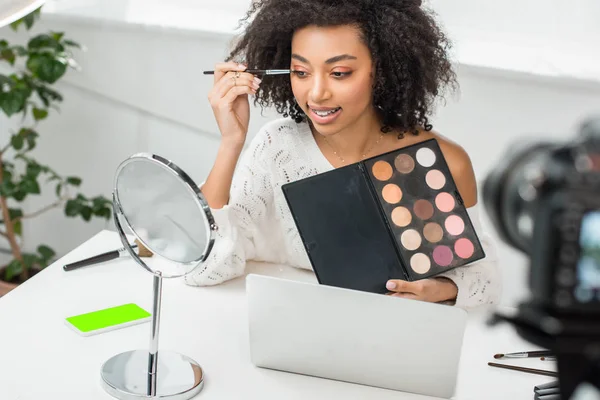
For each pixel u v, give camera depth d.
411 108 1.37
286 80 1.39
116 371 1.04
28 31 2.41
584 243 0.47
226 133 1.37
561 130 2.08
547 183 0.48
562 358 0.54
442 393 1.03
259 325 1.06
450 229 1.24
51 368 1.07
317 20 1.20
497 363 1.12
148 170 0.95
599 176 0.47
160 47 2.31
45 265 2.38
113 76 2.37
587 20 2.04
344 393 1.04
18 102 2.14
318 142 1.44
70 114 2.46
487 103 2.12
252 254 1.46
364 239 1.22
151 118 2.39
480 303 1.31
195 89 2.32
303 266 1.47
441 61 1.37
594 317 0.50
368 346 1.03
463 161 1.42
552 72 2.05
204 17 2.28
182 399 1.01
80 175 2.51
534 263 0.49
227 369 1.08
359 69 1.24
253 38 1.37
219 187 1.36
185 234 0.97
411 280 1.20
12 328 1.16
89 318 1.19
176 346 1.14
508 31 2.12
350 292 1.00
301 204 1.22
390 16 1.24
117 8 2.32
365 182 1.24
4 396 1.00
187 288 1.33
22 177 2.25
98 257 1.37
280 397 1.02
